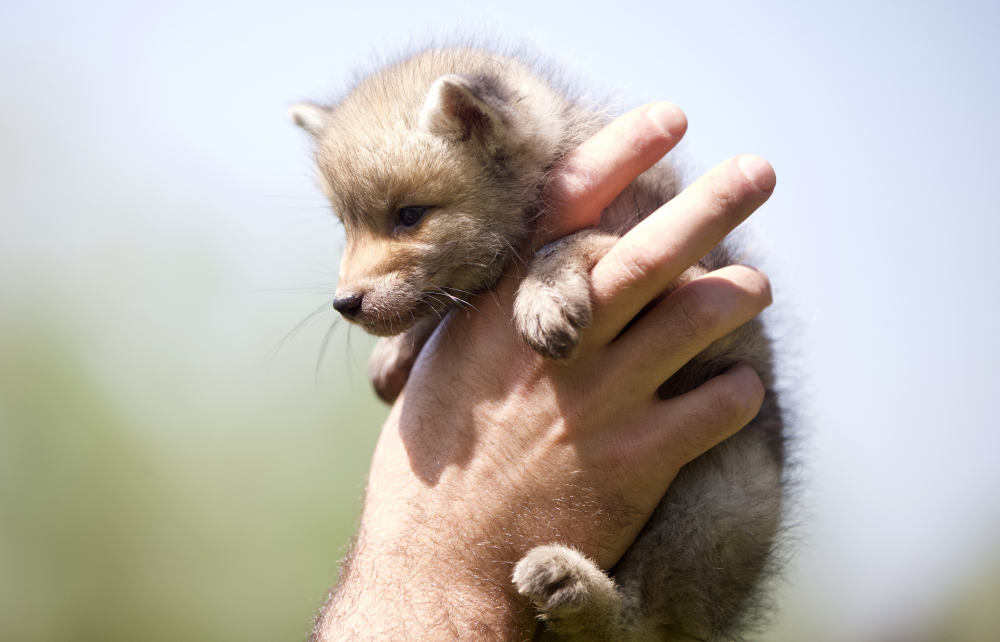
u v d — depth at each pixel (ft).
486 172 10.59
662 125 9.97
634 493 9.40
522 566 8.79
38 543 37.06
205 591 38.34
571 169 10.11
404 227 10.68
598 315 9.09
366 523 10.19
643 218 10.89
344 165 10.75
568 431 9.29
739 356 11.07
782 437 12.05
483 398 9.79
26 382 38.34
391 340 13.29
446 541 9.25
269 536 39.58
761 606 11.58
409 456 10.07
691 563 10.34
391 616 8.82
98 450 38.32
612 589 9.49
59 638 36.58
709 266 11.11
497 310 10.31
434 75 11.55
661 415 9.27
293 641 37.52
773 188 8.77
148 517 38.52
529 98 11.34
